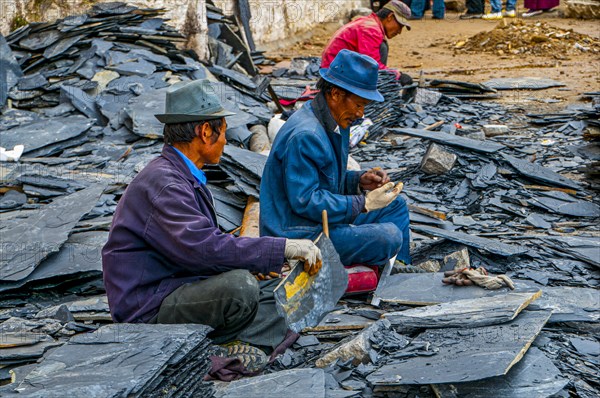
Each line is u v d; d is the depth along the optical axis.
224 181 6.22
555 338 3.78
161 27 9.88
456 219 5.88
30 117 7.73
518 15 20.55
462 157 7.06
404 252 4.83
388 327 3.71
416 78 12.46
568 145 8.06
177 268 3.45
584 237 5.47
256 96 9.45
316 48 16.34
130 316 3.38
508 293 3.94
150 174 3.35
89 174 6.31
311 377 3.20
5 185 6.02
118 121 7.57
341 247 4.26
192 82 3.42
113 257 3.38
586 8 18.81
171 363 2.82
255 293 3.35
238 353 3.49
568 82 11.95
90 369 2.71
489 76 12.75
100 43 9.02
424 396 3.21
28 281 4.38
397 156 7.72
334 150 4.22
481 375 3.09
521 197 6.35
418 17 20.61
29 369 3.37
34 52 8.92
